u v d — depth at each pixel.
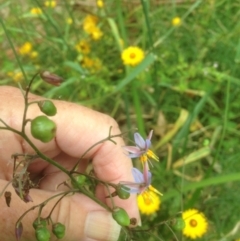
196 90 0.38
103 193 0.25
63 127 0.23
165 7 0.45
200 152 0.33
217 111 0.37
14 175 0.15
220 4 0.43
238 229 0.30
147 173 0.17
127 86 0.39
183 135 0.33
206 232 0.31
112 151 0.24
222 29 0.42
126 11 0.46
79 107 0.24
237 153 0.35
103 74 0.40
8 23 0.44
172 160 0.34
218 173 0.34
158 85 0.37
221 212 0.32
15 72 0.40
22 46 0.42
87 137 0.24
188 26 0.42
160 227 0.29
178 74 0.38
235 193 0.33
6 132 0.23
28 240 0.19
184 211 0.30
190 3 0.45
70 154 0.24
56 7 0.47
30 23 0.44
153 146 0.37
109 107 0.39
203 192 0.33
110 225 0.21
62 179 0.25
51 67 0.41
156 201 0.29
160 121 0.38
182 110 0.36
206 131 0.37
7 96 0.23
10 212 0.19
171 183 0.33
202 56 0.40
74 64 0.37
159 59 0.39
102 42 0.42
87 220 0.20
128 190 0.17
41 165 0.24
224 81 0.38
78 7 0.46
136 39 0.44
